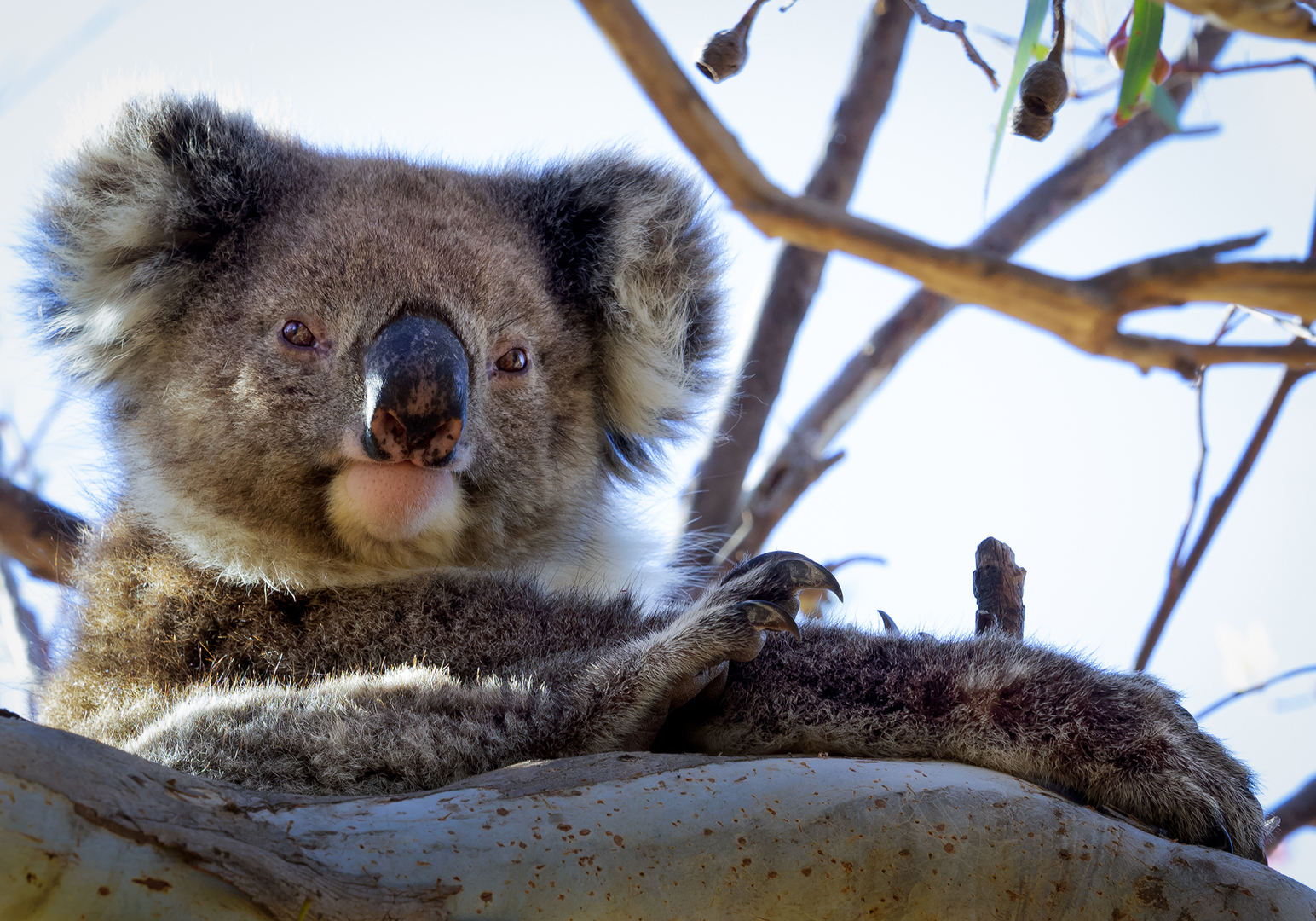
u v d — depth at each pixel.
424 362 4.69
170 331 5.23
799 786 2.94
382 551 4.96
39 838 2.28
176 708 4.04
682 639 3.55
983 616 4.55
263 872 2.41
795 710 3.57
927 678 3.48
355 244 5.06
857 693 3.53
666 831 2.81
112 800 2.38
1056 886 2.93
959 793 3.01
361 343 4.90
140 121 5.32
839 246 2.05
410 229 5.21
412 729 3.58
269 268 5.08
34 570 6.80
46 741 2.40
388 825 2.67
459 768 3.58
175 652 4.75
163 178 5.21
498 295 5.22
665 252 5.87
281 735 3.60
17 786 2.30
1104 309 2.04
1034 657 3.57
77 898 2.29
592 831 2.77
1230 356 2.23
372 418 4.63
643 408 5.96
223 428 4.97
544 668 3.93
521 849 2.71
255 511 4.94
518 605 4.64
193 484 5.00
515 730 3.62
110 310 5.22
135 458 5.24
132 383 5.37
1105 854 2.96
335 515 4.89
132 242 5.23
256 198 5.30
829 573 3.67
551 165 6.02
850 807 2.92
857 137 8.75
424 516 4.84
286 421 4.89
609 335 5.83
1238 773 3.51
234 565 4.85
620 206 5.82
